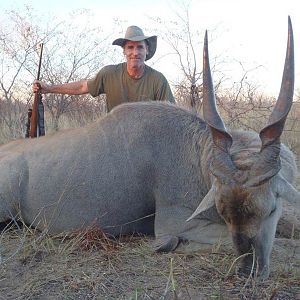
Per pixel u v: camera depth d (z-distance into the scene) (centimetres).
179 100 477
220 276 190
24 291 183
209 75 196
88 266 205
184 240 228
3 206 251
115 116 251
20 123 476
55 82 556
